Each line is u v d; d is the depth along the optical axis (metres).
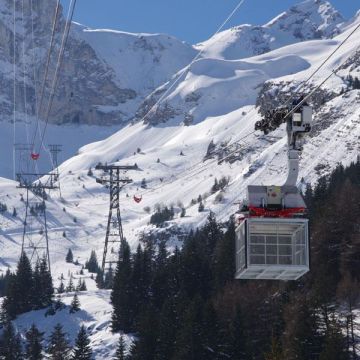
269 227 68.94
